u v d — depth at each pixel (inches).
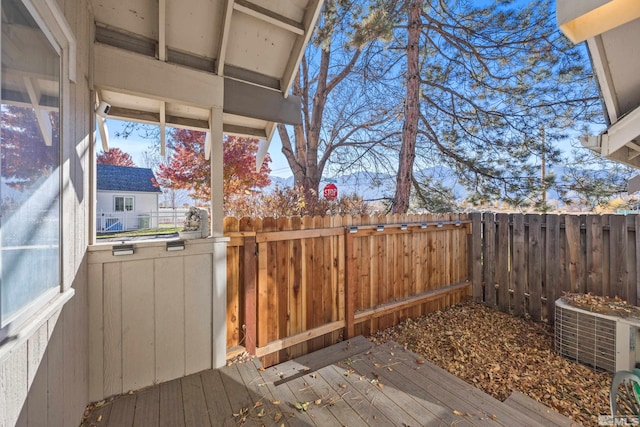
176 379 83.3
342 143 350.0
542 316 147.2
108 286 74.7
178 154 269.7
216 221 90.3
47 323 48.1
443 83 277.7
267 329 101.5
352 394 78.4
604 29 49.4
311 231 112.7
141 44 81.2
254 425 65.7
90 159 73.4
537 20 225.8
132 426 65.0
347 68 323.9
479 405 75.0
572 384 96.0
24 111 41.0
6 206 36.5
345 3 243.9
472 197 262.4
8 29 36.8
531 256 151.6
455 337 129.6
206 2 82.4
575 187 227.3
